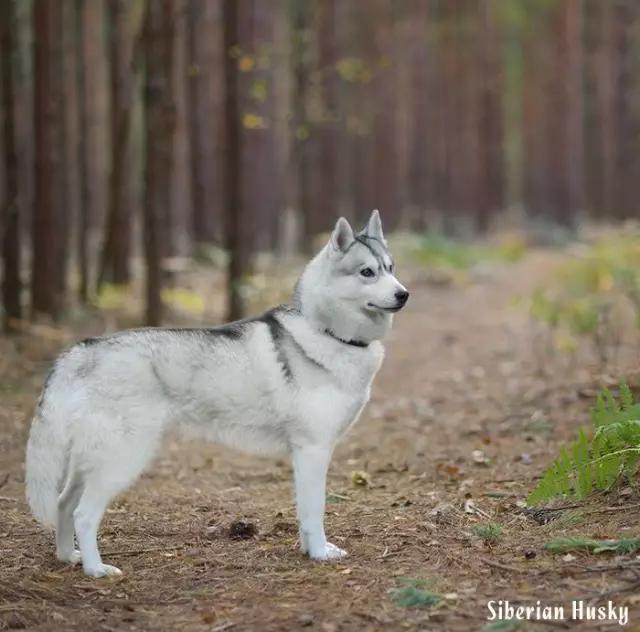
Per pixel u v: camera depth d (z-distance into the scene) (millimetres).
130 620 4621
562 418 8844
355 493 7113
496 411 9625
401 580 4961
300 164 23938
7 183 12492
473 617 4469
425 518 6184
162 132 13375
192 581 5184
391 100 31469
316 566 5355
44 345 11805
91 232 26422
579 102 33344
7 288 12391
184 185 28984
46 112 12984
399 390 11375
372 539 5840
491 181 33906
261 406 5480
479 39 32594
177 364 5387
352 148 31656
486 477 7266
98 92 27562
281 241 28078
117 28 16297
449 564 5230
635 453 5930
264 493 7277
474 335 14844
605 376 9641
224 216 14258
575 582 4770
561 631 4250
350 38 28109
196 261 20500
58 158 15227
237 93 13922
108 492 5285
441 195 34750
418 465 7883
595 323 10844
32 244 13172
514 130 41469
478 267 23766
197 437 5559
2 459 8070
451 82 33406
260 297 16094
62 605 4844
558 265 20703
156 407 5344
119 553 5715
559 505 6102
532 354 12406
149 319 13312
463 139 34812
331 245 5613
